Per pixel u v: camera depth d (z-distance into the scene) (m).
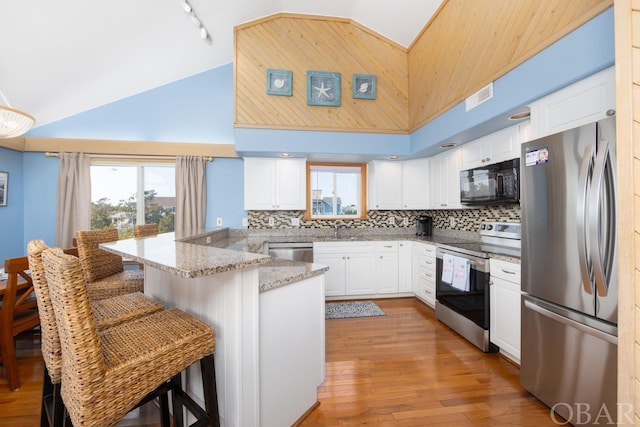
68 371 0.92
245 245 3.09
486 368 2.17
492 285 2.36
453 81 2.84
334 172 4.41
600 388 1.39
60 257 0.88
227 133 4.16
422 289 3.60
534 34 1.92
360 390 1.90
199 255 1.29
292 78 3.55
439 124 3.09
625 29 1.00
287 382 1.54
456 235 3.82
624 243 1.02
